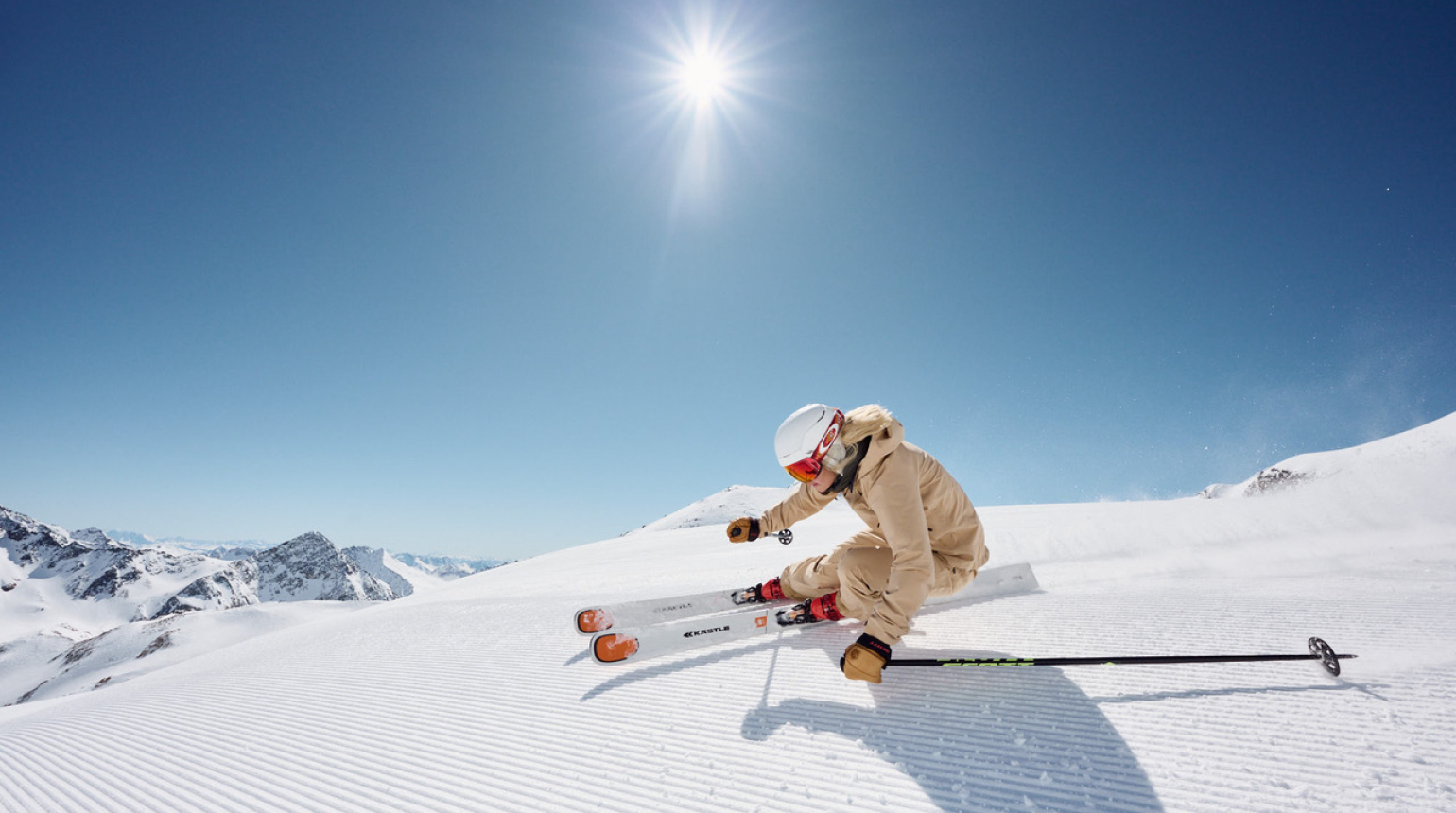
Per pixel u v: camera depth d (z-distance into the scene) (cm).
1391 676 227
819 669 279
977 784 187
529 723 262
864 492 266
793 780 198
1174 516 687
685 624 316
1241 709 214
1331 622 286
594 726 251
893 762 202
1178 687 233
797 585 352
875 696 249
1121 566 451
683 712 253
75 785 259
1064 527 723
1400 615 286
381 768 239
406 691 326
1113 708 223
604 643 303
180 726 316
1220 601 332
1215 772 181
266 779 242
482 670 343
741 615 322
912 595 245
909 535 250
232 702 346
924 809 178
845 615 314
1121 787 179
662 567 824
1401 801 161
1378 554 421
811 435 258
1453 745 182
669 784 204
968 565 303
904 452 264
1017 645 291
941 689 249
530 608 504
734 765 210
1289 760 183
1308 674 235
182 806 228
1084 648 281
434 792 216
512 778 219
